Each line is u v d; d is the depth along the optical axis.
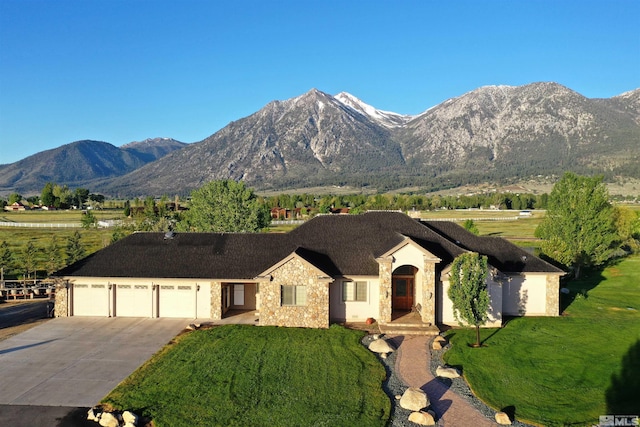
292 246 36.97
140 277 34.50
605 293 43.38
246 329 31.70
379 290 32.66
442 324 33.47
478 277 28.41
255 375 24.16
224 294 35.88
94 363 26.16
